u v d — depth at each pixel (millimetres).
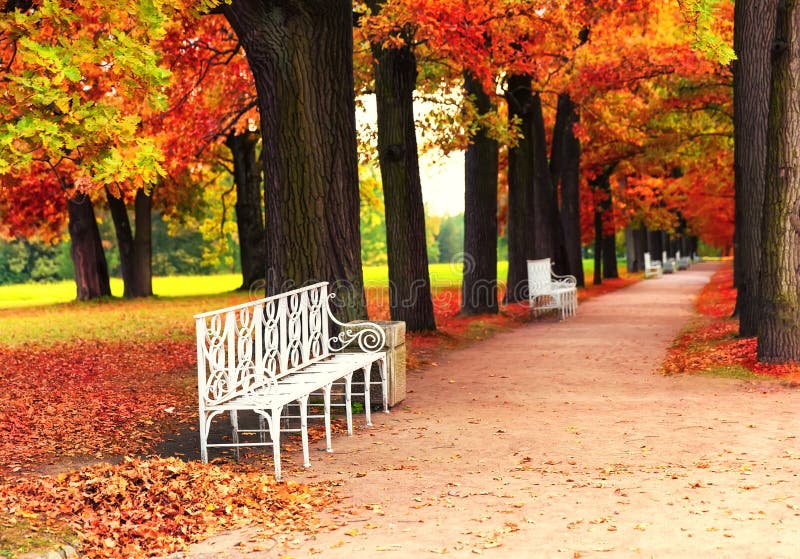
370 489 7277
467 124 23922
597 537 5672
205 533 6164
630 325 23359
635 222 52125
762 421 9648
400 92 20172
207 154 40938
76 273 40688
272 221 12070
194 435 9938
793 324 13172
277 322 9398
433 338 19469
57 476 7504
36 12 7309
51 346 20344
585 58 28672
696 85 29734
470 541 5707
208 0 9016
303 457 8445
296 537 6004
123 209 41375
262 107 12070
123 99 17484
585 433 9359
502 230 50719
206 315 8148
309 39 11844
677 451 8305
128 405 11852
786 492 6609
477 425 10039
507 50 22703
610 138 41375
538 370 14852
